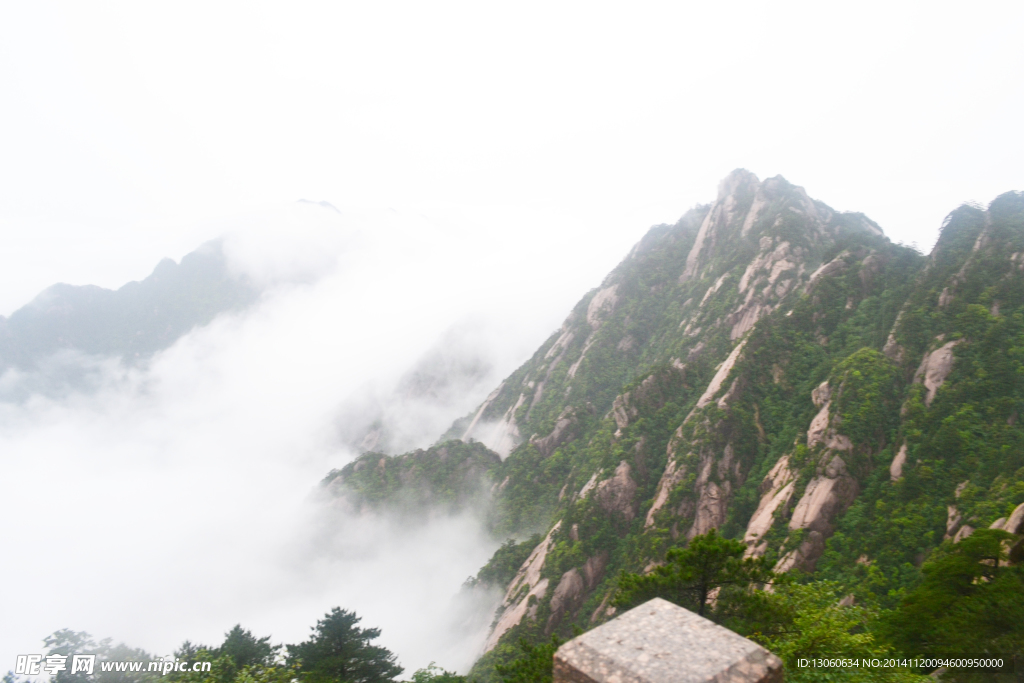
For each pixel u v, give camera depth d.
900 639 23.89
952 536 48.56
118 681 36.69
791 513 65.25
